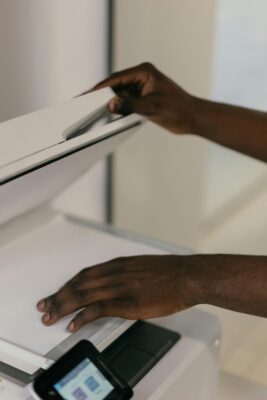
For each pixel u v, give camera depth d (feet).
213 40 3.86
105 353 2.23
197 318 2.50
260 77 3.82
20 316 2.16
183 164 4.35
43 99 3.55
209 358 2.44
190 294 1.97
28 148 1.94
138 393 2.06
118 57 4.02
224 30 3.81
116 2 3.86
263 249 4.32
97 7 3.80
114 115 2.42
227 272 1.95
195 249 4.55
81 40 3.75
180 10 3.87
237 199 4.31
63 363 1.87
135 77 2.64
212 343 2.43
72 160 2.20
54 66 3.57
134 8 3.91
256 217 4.28
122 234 2.79
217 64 3.91
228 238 4.42
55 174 2.28
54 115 2.09
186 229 4.55
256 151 2.75
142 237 2.76
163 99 2.62
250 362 4.03
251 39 3.76
